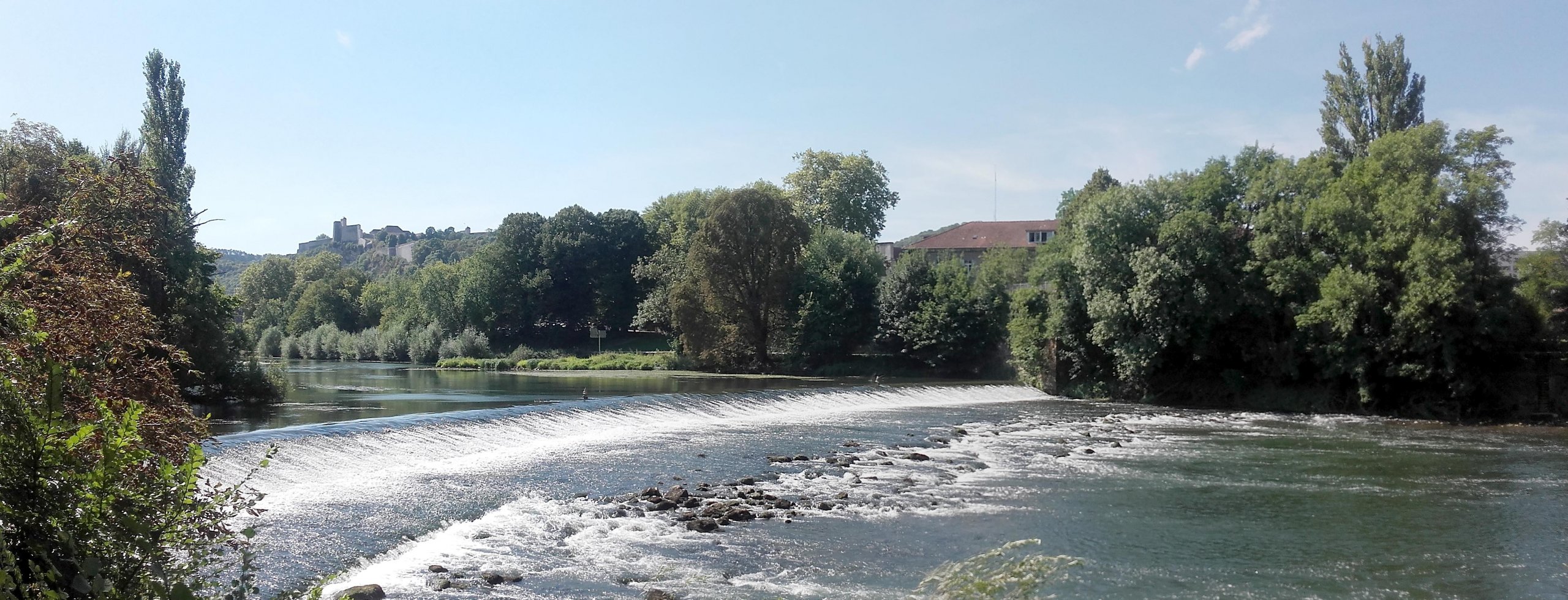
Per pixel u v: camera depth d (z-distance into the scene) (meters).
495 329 110.31
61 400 6.08
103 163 25.91
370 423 28.34
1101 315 54.69
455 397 46.03
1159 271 51.75
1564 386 45.12
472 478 24.50
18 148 25.83
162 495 6.46
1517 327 45.62
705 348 77.06
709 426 38.78
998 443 35.19
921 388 55.56
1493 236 47.38
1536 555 19.03
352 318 142.50
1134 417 47.03
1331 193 49.91
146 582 6.09
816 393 47.97
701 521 20.11
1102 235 55.47
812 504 22.89
